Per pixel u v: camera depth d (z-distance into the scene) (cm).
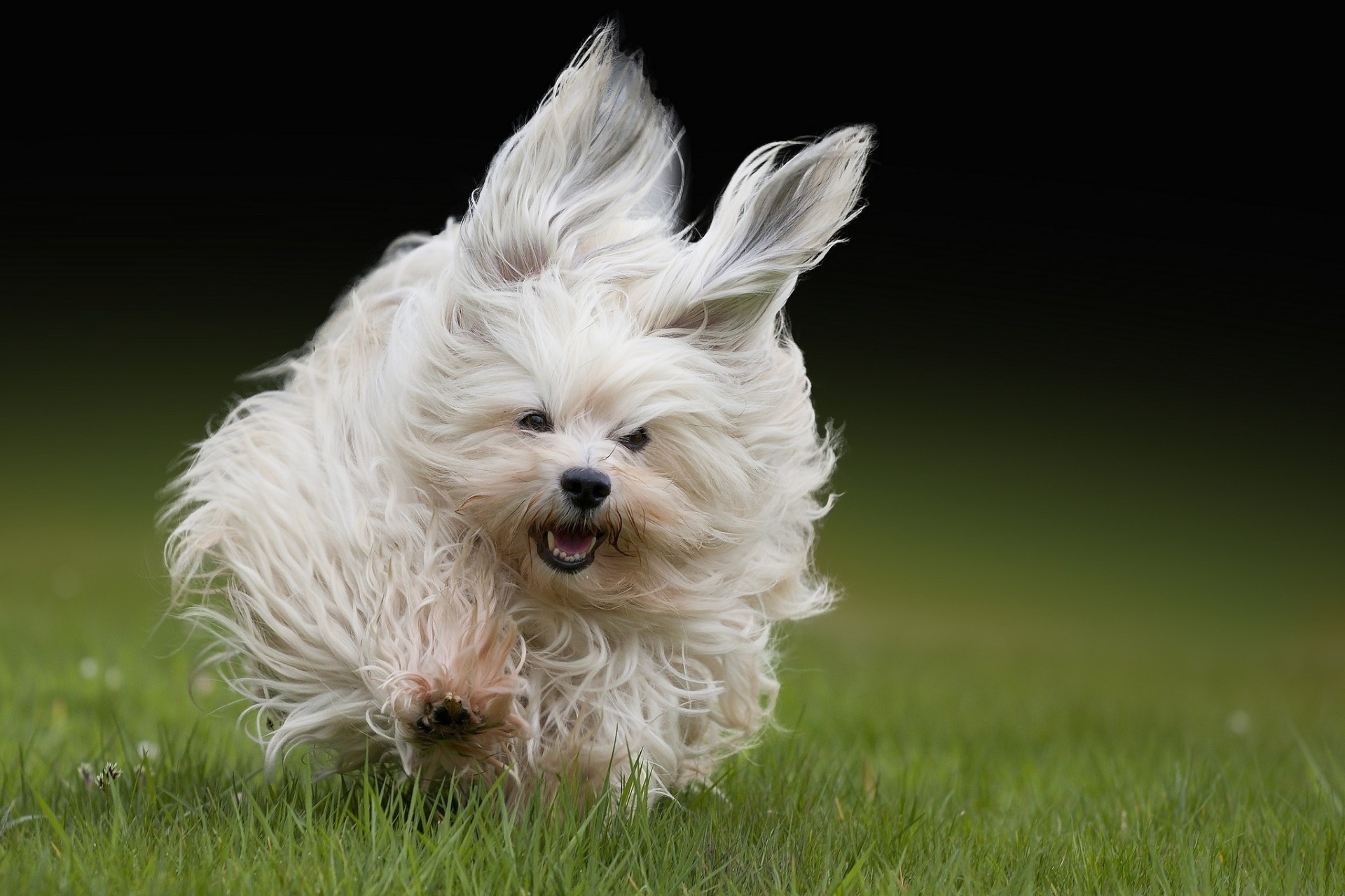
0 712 865
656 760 645
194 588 665
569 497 600
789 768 785
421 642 602
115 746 784
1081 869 588
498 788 603
